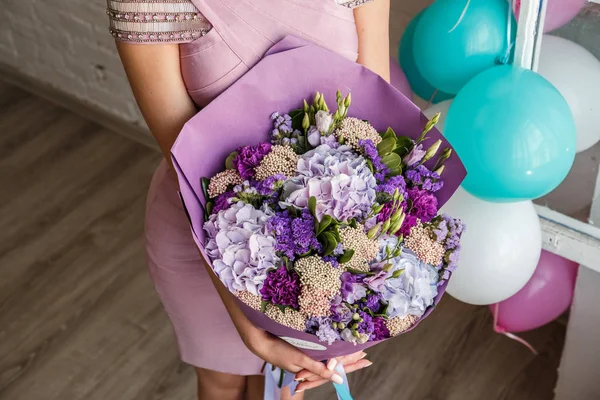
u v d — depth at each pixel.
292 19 1.46
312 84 1.49
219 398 2.19
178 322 1.96
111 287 2.79
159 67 1.47
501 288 2.00
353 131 1.42
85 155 3.30
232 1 1.42
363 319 1.30
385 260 1.33
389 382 2.46
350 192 1.30
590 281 2.12
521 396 2.40
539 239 2.01
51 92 3.53
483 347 2.53
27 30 3.35
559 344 2.53
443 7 1.87
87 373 2.54
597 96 1.89
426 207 1.38
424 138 1.49
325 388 2.47
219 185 1.42
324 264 1.29
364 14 1.57
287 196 1.35
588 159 1.99
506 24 1.83
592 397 2.30
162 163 1.83
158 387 2.50
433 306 1.39
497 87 1.73
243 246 1.32
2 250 2.93
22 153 3.32
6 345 2.62
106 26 3.01
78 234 2.98
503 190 1.77
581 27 1.87
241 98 1.45
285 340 1.48
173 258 1.83
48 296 2.77
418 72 2.06
